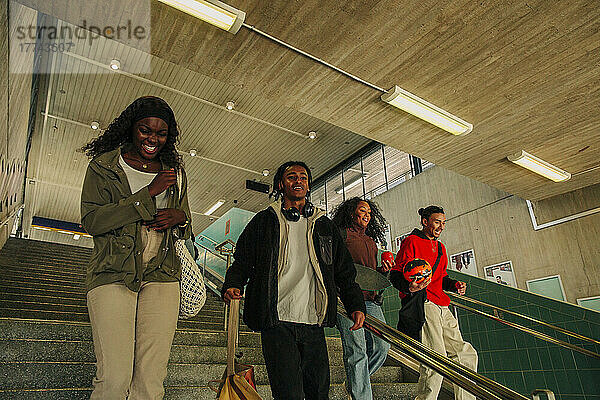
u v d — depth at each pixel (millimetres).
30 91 5832
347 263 1931
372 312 2594
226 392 1567
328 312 1738
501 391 1382
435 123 4504
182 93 7977
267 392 2662
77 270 5938
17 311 3412
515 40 3480
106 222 1412
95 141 1669
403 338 1753
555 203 6219
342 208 2877
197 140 9828
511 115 4410
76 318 3652
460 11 3232
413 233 2846
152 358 1373
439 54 3656
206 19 3217
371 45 3574
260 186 11898
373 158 10117
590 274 5613
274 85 4090
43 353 2535
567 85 3934
